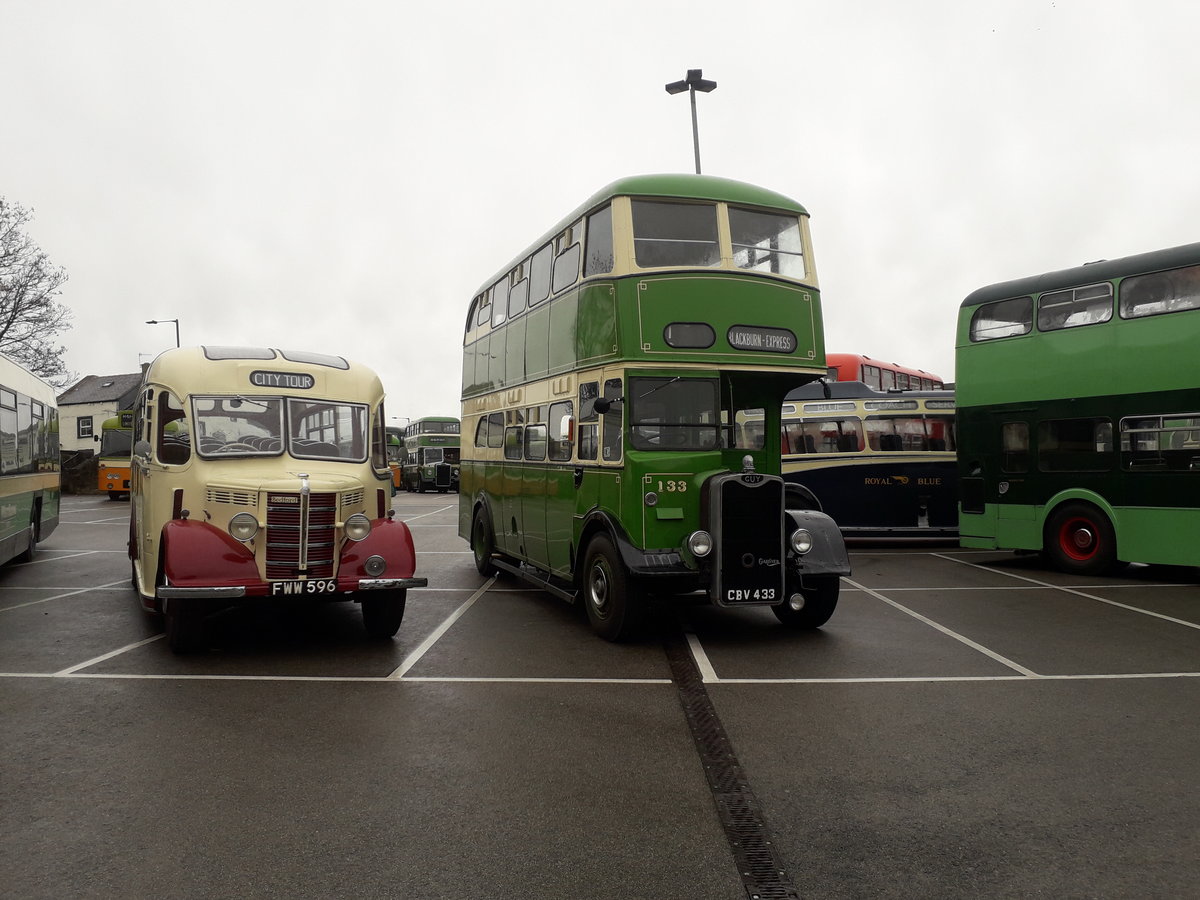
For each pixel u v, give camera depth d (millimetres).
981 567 14391
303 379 8922
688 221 8688
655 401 8375
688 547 7992
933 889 3523
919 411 17922
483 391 13672
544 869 3695
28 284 37938
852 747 5324
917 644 8359
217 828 4102
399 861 3766
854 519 17938
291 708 6152
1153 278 12305
